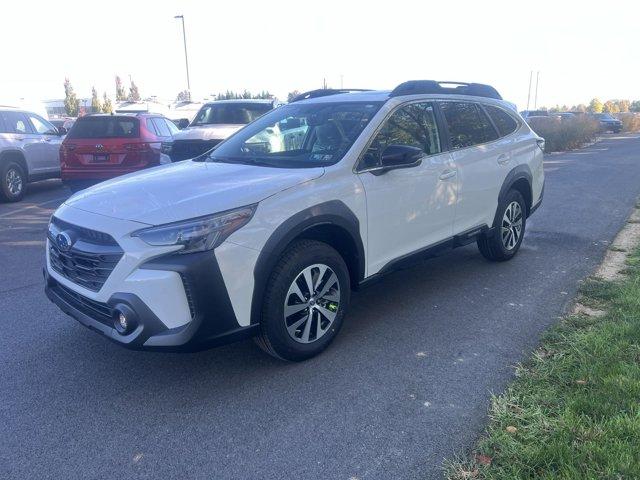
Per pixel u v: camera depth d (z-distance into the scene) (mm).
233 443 3150
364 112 4707
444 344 4289
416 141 4898
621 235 7605
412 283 5684
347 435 3184
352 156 4277
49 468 2975
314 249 3914
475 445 3035
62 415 3457
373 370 3914
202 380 3846
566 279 5719
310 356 4055
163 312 3322
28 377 3920
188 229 3350
